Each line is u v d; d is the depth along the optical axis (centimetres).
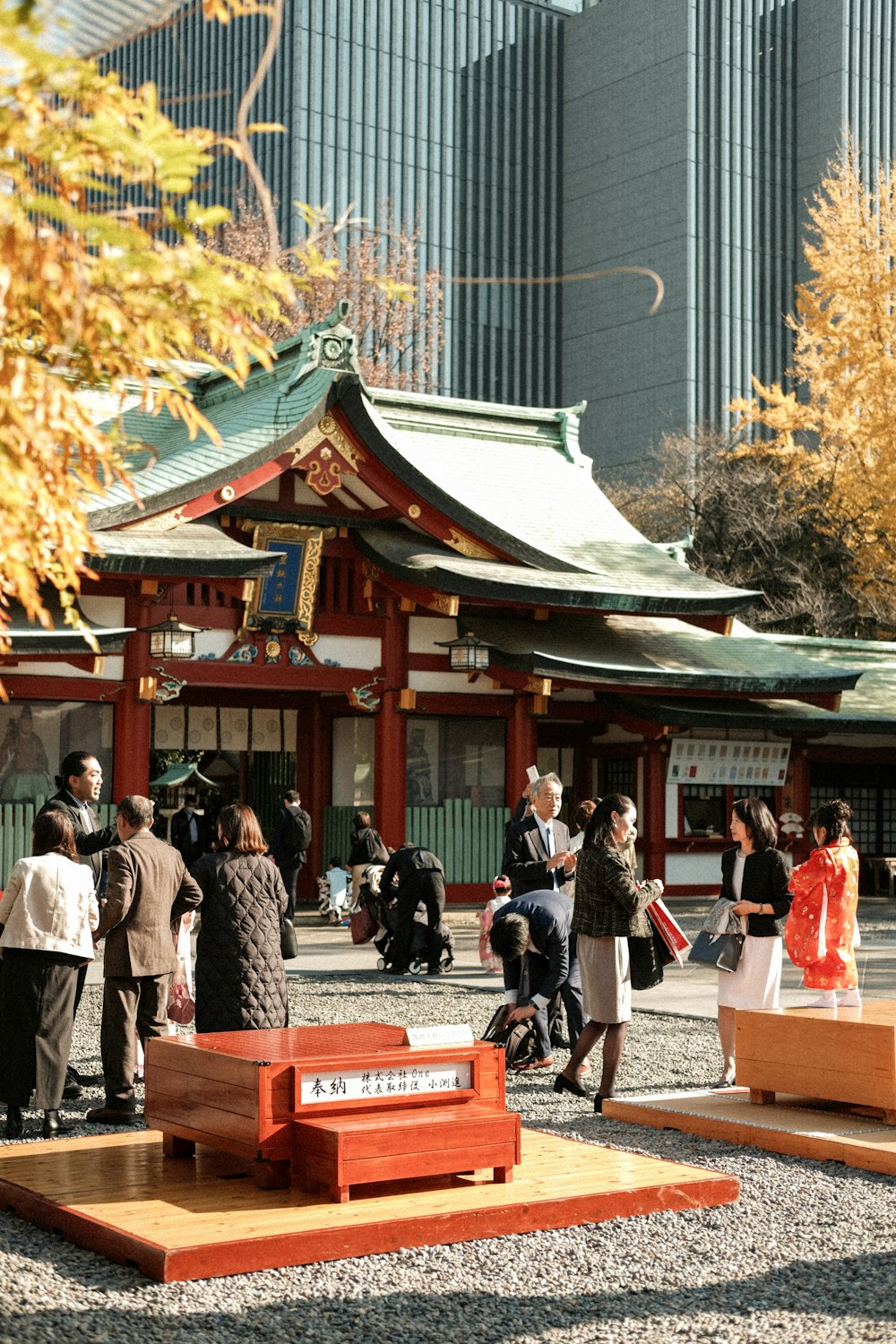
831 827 1012
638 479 6350
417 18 7581
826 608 4056
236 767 2955
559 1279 587
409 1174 656
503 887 1236
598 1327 532
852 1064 871
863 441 3691
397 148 7469
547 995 1053
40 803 2091
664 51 7725
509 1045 1055
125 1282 573
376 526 2394
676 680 2478
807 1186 747
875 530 3772
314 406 2189
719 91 7750
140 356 345
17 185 297
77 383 358
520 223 8038
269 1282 575
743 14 7856
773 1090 917
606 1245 634
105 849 888
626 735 2750
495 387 7906
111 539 2044
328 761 2627
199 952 839
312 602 2302
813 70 7975
